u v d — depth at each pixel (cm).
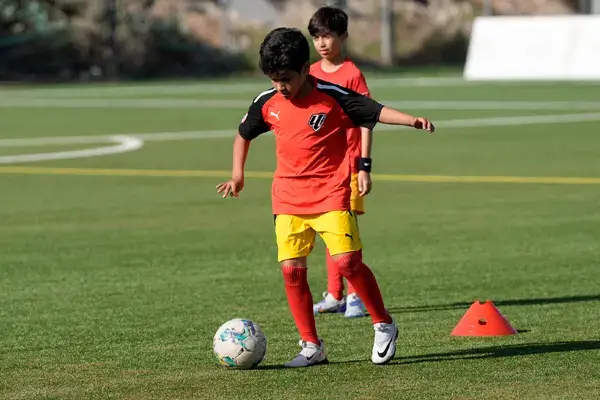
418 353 1898
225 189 1850
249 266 2809
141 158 5509
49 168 5103
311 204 1800
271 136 6694
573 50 12606
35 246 3128
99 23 15038
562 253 2939
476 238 3191
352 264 1786
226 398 1630
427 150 5778
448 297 2412
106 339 2039
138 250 3053
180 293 2477
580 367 1778
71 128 7344
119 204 3975
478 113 8275
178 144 6212
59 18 15000
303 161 1797
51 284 2597
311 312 1828
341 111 1783
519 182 4459
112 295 2462
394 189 4291
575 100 9488
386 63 17575
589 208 3753
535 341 1973
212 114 8512
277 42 1728
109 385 1714
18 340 2039
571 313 2225
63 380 1750
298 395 1639
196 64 15838
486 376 1730
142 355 1911
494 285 2536
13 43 14725
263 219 3606
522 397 1608
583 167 4953
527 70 12812
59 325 2166
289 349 1942
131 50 15338
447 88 11494
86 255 2983
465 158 5372
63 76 14812
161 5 16425
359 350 1936
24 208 3891
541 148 5797
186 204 3969
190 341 2017
